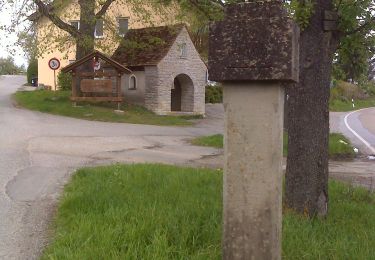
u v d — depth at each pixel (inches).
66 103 1066.1
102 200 263.7
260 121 140.9
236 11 142.9
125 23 1343.5
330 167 534.3
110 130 784.9
